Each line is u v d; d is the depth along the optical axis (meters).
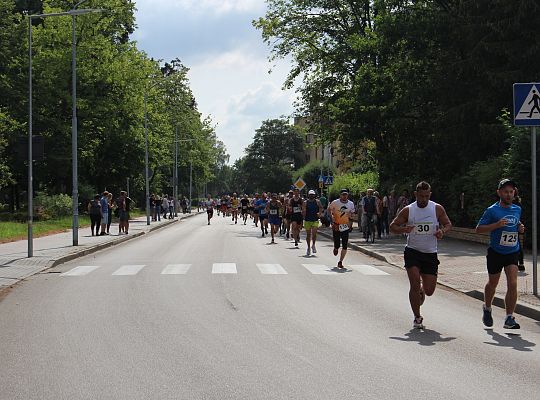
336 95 43.69
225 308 11.73
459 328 9.96
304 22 45.06
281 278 16.20
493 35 28.38
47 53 51.94
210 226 48.84
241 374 7.23
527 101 12.45
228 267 18.80
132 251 25.23
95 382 6.95
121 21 56.28
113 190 68.88
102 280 16.05
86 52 52.34
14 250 23.98
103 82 53.38
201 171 103.25
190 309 11.63
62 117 53.16
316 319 10.64
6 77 50.53
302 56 45.22
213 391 6.56
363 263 20.16
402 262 19.78
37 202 48.72
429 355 8.16
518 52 27.67
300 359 7.94
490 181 25.25
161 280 15.91
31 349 8.59
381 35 34.94
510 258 9.91
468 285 14.55
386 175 39.22
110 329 9.84
